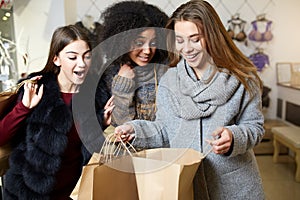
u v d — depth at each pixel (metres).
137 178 0.92
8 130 1.11
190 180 0.89
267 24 3.71
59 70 1.18
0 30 2.66
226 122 0.97
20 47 2.72
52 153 1.12
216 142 0.91
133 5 0.95
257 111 1.02
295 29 3.83
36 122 1.13
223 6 3.68
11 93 1.18
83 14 3.42
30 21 2.73
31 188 1.13
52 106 1.13
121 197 0.90
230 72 0.98
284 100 3.82
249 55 3.81
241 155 1.04
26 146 1.14
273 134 3.50
